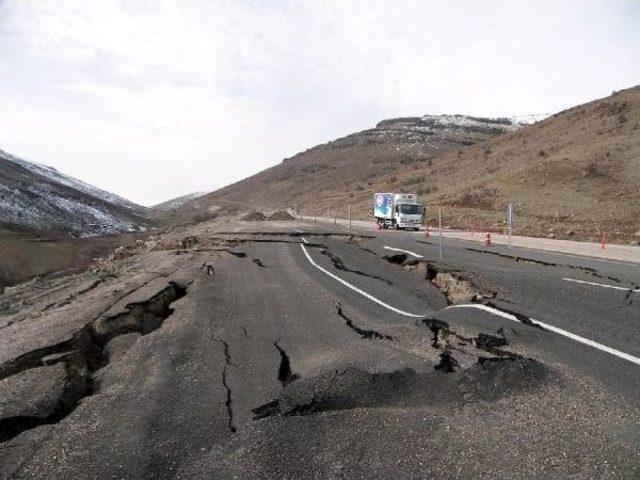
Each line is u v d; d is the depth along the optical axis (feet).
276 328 24.62
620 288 31.32
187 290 35.35
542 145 174.50
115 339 23.73
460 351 18.81
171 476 11.85
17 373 19.49
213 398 16.14
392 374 16.75
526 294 29.68
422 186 196.65
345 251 59.72
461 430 13.24
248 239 74.18
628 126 145.69
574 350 18.80
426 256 49.70
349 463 11.99
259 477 11.59
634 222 82.02
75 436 13.92
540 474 11.09
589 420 13.37
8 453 13.14
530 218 99.45
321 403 15.29
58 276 91.50
